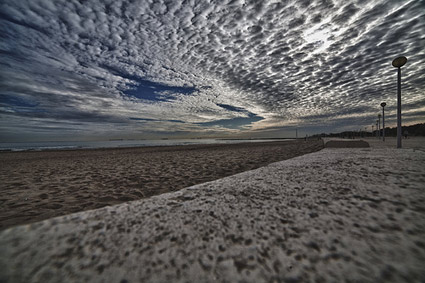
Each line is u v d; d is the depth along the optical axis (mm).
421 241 1312
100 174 6152
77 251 1331
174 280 1082
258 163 7238
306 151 11750
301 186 2777
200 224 1729
